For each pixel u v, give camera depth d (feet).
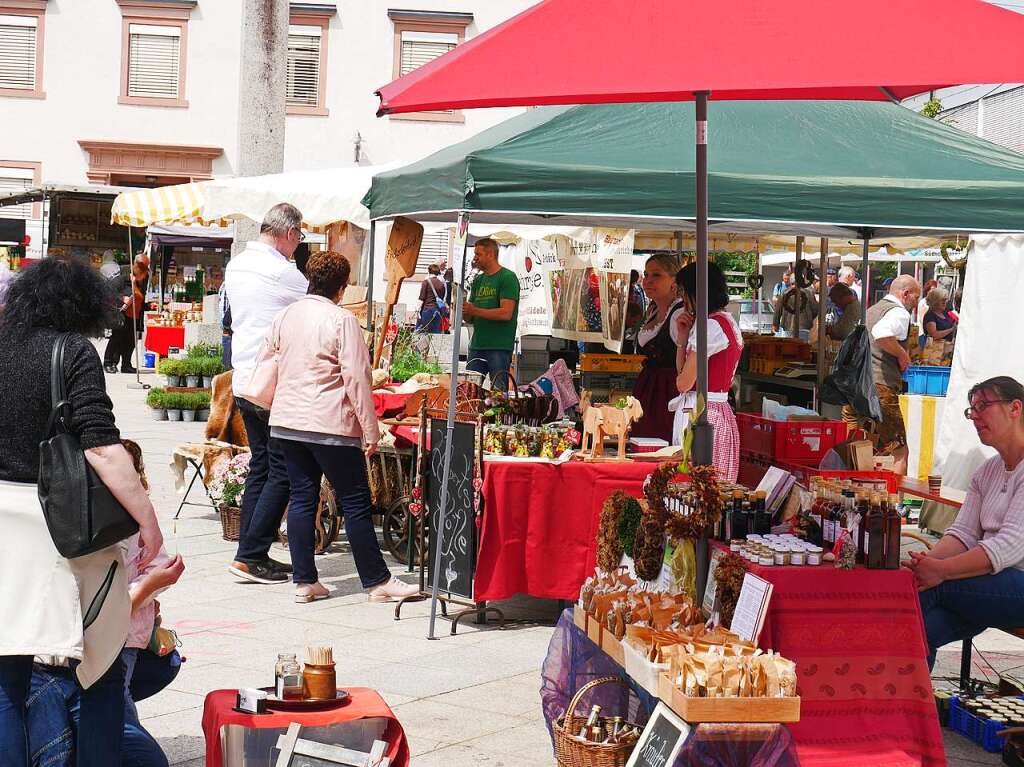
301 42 94.89
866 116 22.63
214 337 64.49
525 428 22.49
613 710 14.48
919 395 35.47
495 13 95.81
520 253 45.75
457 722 16.89
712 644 12.60
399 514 27.58
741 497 15.35
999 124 66.85
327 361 22.75
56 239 82.33
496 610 22.35
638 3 12.46
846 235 31.86
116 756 11.55
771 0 12.26
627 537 15.56
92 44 95.14
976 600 16.56
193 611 22.52
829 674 14.03
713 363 21.22
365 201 24.12
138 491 11.05
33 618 10.78
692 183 19.24
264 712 12.60
